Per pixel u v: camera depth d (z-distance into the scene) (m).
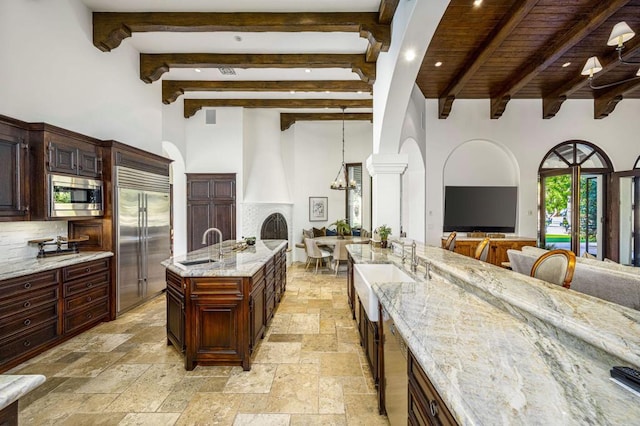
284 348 3.14
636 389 0.82
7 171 2.85
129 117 4.66
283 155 8.38
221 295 2.71
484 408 0.76
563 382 0.88
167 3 3.64
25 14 3.11
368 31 3.71
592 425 0.69
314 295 5.12
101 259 3.72
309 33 4.21
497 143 6.69
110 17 3.86
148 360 2.89
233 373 2.66
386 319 1.90
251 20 3.74
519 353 1.05
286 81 5.78
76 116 3.71
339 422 2.05
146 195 4.58
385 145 4.63
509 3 3.63
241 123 7.09
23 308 2.79
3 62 2.92
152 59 4.83
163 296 4.90
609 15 3.68
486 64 5.14
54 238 3.66
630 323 1.08
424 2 2.71
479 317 1.41
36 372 2.67
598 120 6.51
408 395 1.37
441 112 6.45
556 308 1.24
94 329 3.60
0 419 0.94
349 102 6.79
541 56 4.83
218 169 7.08
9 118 2.81
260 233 7.39
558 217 6.60
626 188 6.33
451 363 0.98
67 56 3.59
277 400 2.29
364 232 7.82
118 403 2.26
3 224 3.10
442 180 6.65
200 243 7.02
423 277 2.29
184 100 6.92
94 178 3.75
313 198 8.62
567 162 6.55
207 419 2.09
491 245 6.19
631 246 6.31
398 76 3.69
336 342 3.28
